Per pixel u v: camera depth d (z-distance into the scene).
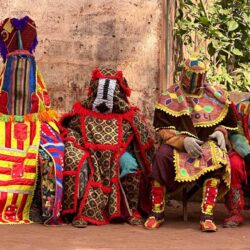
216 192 5.43
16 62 5.89
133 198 5.73
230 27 7.76
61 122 6.09
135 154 5.92
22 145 5.77
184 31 7.43
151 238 5.00
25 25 5.95
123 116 5.90
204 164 5.37
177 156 5.44
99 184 5.64
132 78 6.65
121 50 6.67
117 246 4.66
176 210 6.52
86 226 5.49
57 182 5.54
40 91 6.00
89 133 5.83
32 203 5.85
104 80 5.85
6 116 5.83
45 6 6.81
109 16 6.68
